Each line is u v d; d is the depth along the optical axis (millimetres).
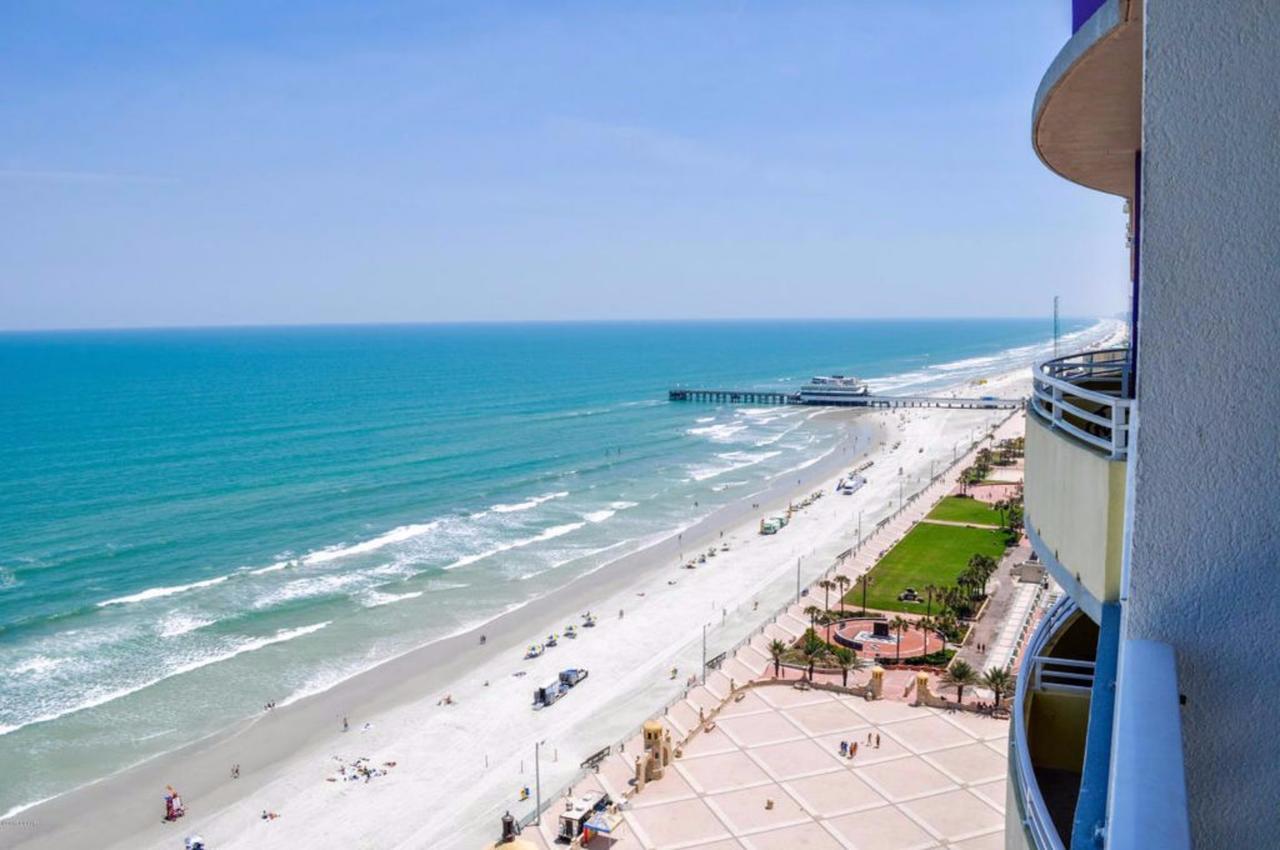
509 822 28484
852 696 49000
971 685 48938
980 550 78000
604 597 70500
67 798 43031
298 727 50031
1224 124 5250
